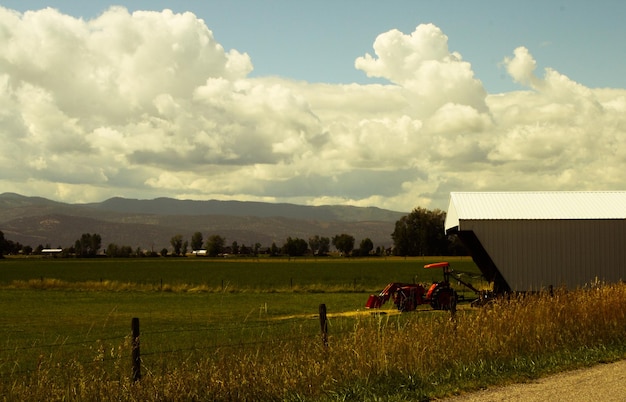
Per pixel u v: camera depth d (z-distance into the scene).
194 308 38.09
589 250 30.73
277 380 11.17
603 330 15.68
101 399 10.39
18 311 37.34
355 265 124.31
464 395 11.00
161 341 20.86
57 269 115.06
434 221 180.88
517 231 31.03
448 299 30.33
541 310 15.48
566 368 13.02
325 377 11.41
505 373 12.44
